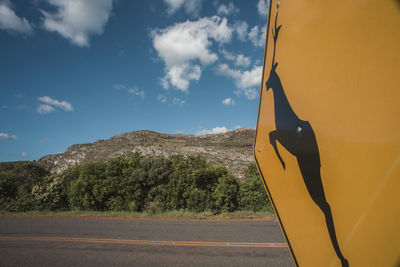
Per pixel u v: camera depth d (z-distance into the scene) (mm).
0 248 5246
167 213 8414
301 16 516
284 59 575
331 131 394
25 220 7777
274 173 603
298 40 520
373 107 316
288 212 532
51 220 7715
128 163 9758
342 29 392
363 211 310
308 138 458
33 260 4621
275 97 613
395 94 285
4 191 9898
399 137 269
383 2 317
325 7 441
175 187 9047
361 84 343
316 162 430
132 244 5340
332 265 376
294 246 503
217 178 9414
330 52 415
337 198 371
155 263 4371
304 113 474
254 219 7660
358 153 331
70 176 9836
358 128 337
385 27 311
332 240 379
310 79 466
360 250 309
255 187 9219
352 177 339
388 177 273
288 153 534
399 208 249
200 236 5848
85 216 8195
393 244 249
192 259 4512
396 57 290
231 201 9133
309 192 450
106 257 4668
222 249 4969
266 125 661
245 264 4285
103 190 9086
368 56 334
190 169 9336
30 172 11328
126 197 9156
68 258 4668
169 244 5301
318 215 422
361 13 355
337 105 385
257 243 5312
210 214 8211
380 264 266
